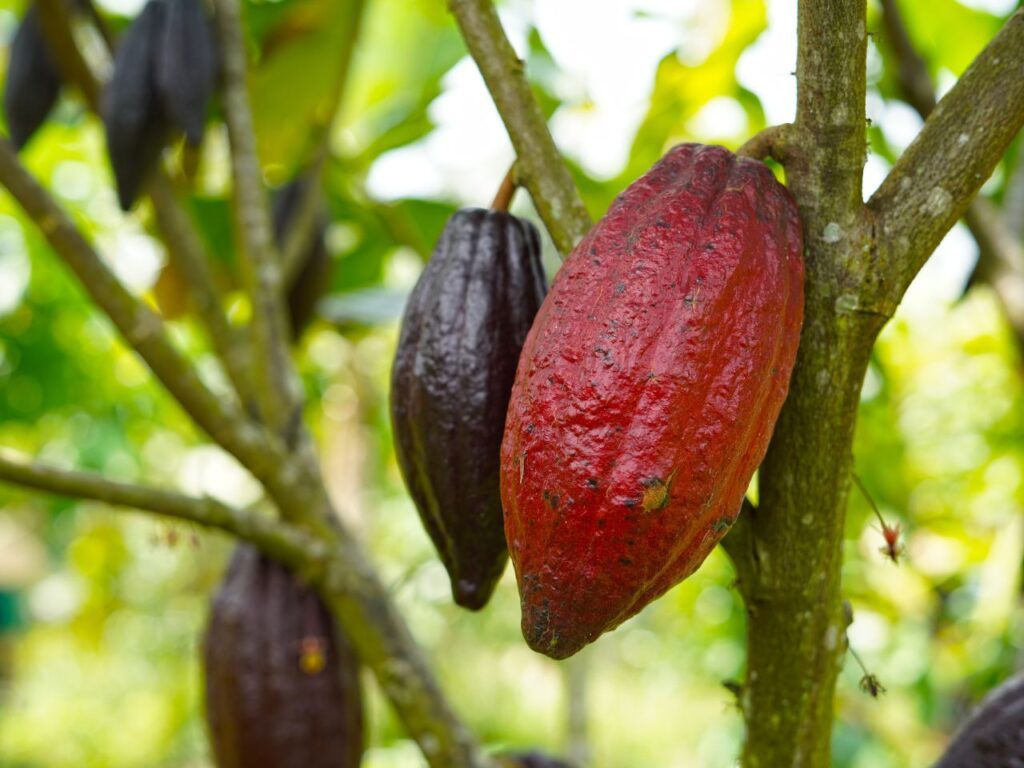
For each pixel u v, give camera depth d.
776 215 0.44
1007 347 1.53
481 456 0.50
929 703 1.43
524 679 3.02
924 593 1.38
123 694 3.34
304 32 0.97
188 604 3.26
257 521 0.69
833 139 0.45
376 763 1.60
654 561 0.41
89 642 2.69
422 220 1.18
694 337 0.41
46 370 1.65
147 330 0.69
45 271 1.59
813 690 0.51
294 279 0.99
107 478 0.67
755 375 0.42
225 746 0.72
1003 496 1.54
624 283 0.42
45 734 3.25
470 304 0.51
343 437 1.55
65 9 0.85
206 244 1.13
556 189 0.53
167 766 3.10
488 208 0.54
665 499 0.40
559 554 0.41
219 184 1.31
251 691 0.71
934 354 1.70
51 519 2.39
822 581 0.49
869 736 1.45
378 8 1.31
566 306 0.42
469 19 0.55
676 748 3.06
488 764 0.71
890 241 0.46
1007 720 0.56
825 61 0.44
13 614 4.10
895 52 0.91
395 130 1.15
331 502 0.74
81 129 1.43
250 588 0.73
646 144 1.23
